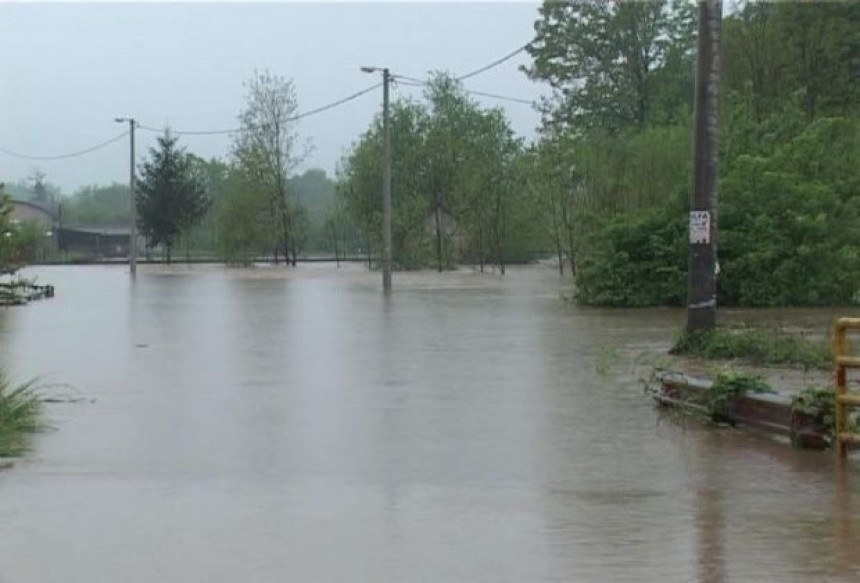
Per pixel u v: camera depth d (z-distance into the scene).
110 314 25.08
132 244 50.28
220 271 53.59
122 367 15.04
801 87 37.78
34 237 66.81
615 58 53.56
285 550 6.51
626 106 52.66
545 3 54.16
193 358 16.06
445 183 54.00
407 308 26.47
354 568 6.16
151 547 6.58
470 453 9.28
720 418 10.52
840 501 7.56
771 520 7.09
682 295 27.06
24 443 9.67
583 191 38.66
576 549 6.48
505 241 54.25
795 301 26.89
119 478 8.38
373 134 55.91
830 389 9.52
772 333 17.06
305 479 8.34
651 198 31.78
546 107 54.75
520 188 52.19
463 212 53.53
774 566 6.12
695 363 14.98
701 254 16.09
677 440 9.81
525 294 32.41
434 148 53.84
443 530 6.91
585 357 16.03
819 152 27.81
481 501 7.65
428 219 54.09
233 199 60.25
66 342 18.59
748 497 7.71
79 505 7.56
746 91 34.50
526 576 5.99
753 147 29.16
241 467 8.75
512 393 12.57
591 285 27.55
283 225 60.84
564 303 28.28
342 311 25.47
